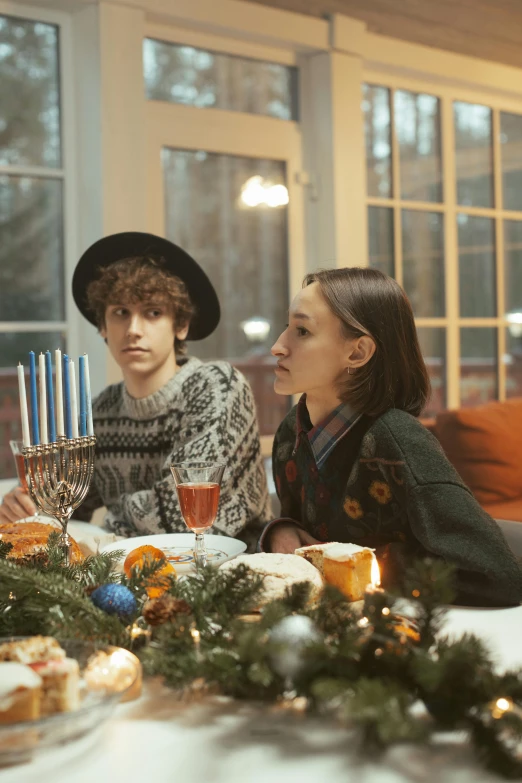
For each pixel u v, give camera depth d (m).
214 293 1.88
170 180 3.24
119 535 1.61
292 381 1.23
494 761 0.60
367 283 1.23
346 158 3.60
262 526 1.72
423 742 0.60
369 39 3.62
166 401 1.72
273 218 3.55
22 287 2.90
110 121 2.91
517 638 0.88
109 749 0.66
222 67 3.36
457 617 0.96
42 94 2.90
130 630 0.81
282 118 3.56
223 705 0.73
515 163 4.43
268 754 0.65
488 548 1.02
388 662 0.67
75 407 1.09
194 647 0.74
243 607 0.81
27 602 0.81
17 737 0.62
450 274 4.12
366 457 1.20
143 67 2.99
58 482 1.10
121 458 1.77
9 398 2.90
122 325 1.69
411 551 1.13
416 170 3.98
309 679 0.68
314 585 0.88
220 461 1.63
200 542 1.13
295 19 3.38
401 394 1.24
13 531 1.17
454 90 4.11
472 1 4.04
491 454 2.94
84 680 0.73
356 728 0.68
